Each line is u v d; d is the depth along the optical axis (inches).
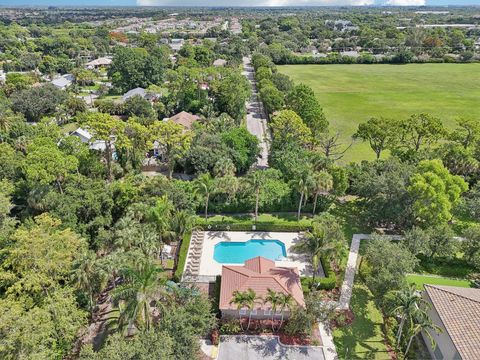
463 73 6624.0
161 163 2893.7
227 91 3932.1
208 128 3166.8
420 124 2743.6
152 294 1239.5
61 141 2591.0
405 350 1366.9
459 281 1720.0
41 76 5585.6
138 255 1403.8
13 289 1273.4
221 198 2245.3
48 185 2000.5
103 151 2815.0
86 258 1363.2
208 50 7003.0
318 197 2257.6
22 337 1054.4
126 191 1989.4
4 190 1989.4
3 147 2394.2
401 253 1507.1
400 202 1926.7
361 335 1429.6
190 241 1968.5
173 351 1149.1
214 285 1686.8
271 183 2297.0
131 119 2716.5
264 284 1504.7
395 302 1328.7
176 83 4500.5
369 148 3240.7
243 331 1432.1
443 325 1290.6
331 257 1640.0
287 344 1380.4
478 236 1728.6
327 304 1507.1
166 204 1781.5
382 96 5078.7
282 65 7770.7
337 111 4372.5
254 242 2014.0
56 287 1326.3
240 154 2689.5
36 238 1360.7
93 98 4859.7
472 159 2373.3
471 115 4158.5
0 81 4845.0
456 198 1909.4
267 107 4141.2
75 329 1266.0
